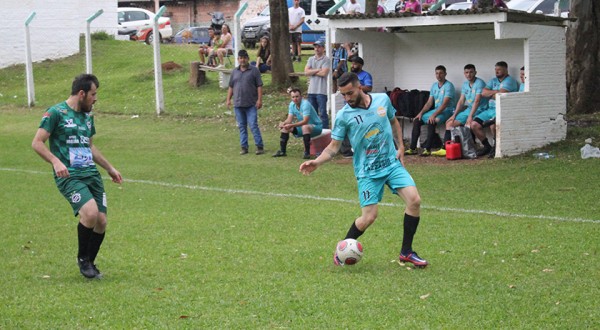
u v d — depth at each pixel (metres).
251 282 8.35
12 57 37.88
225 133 22.81
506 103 17.33
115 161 18.95
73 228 11.64
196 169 17.48
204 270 8.95
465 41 19.33
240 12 26.83
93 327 6.98
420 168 16.89
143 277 8.71
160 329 6.88
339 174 16.41
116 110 27.42
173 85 30.09
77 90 8.55
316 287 8.08
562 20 17.89
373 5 22.95
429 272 8.64
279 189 14.90
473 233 10.55
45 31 38.31
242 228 11.29
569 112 20.39
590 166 15.54
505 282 8.15
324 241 10.35
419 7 22.95
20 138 23.20
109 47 39.72
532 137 17.73
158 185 15.58
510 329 6.73
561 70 18.00
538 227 10.81
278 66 27.66
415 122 18.75
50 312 7.41
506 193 13.71
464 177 15.45
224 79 28.80
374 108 8.75
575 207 12.29
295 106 18.75
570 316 7.04
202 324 7.00
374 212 8.95
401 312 7.21
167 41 48.44
